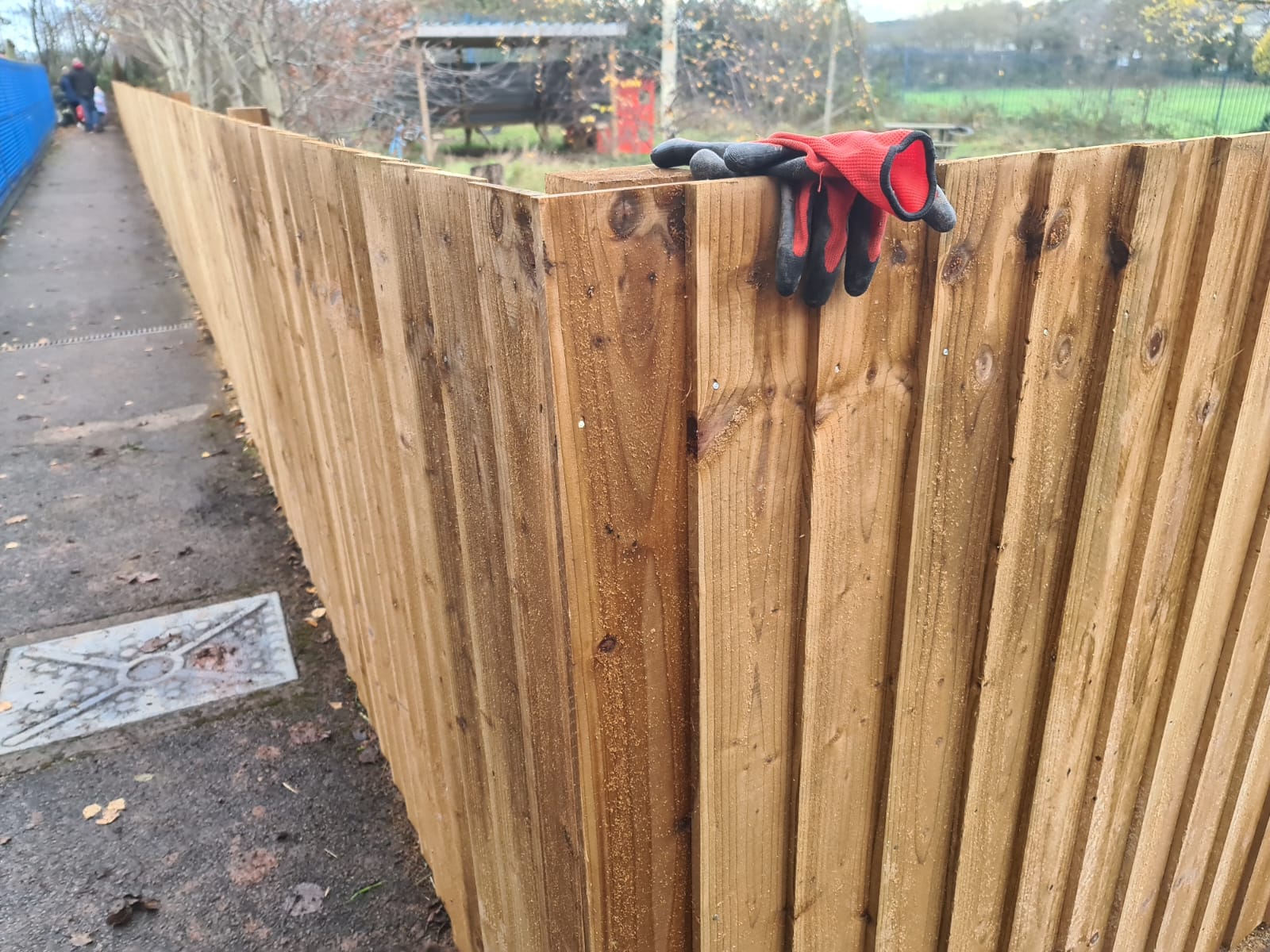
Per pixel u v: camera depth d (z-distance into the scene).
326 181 1.98
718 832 1.45
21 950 2.58
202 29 8.91
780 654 1.41
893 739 1.59
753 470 1.26
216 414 6.45
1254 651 2.09
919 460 1.40
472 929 2.26
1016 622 1.65
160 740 3.34
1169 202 1.48
